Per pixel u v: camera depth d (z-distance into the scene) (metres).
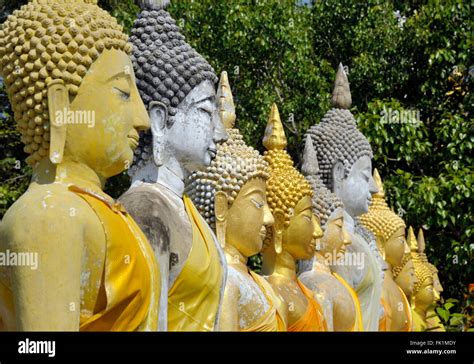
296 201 11.76
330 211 13.33
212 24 19.02
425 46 22.09
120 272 7.45
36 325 6.92
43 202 7.15
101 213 7.44
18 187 18.31
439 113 22.56
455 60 22.09
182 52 9.22
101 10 7.88
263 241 11.55
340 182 14.35
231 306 9.99
